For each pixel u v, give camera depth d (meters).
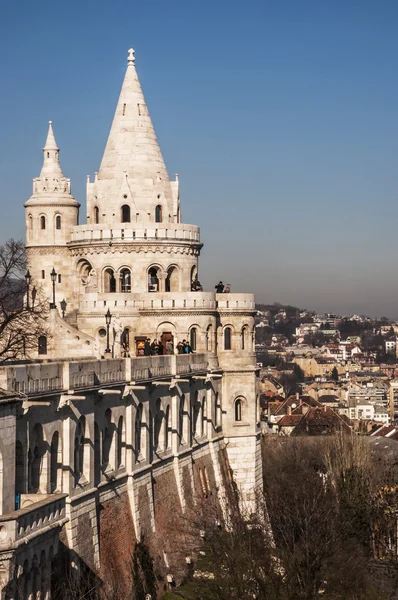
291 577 92.12
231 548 94.31
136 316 126.44
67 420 80.25
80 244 133.12
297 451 170.88
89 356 112.56
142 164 135.12
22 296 124.94
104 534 87.62
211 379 124.06
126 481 94.56
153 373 102.06
